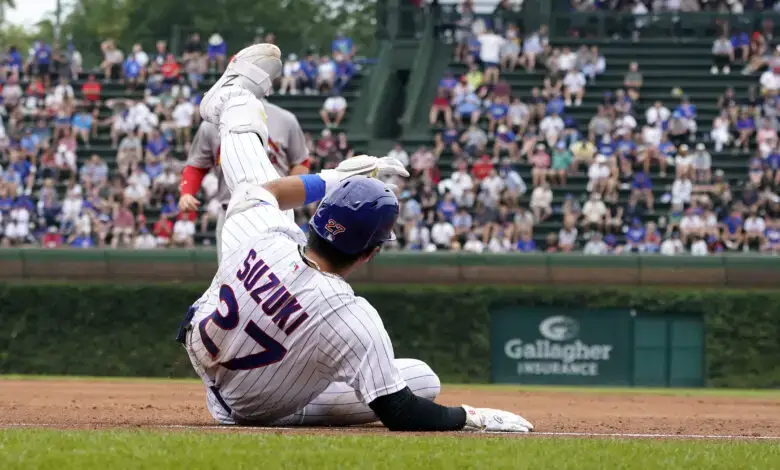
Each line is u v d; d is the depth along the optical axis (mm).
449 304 69875
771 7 100688
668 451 15078
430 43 101625
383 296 70125
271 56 20516
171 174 87438
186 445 14414
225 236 17703
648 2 102438
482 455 14000
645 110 94438
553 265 70438
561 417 28219
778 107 91312
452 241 81500
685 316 69938
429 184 86188
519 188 84938
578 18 102062
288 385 17797
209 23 191500
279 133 27578
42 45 99875
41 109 95625
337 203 17000
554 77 94938
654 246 81188
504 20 102312
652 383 69938
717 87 96688
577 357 69938
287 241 17438
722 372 69438
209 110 20156
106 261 71625
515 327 70062
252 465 12953
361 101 99500
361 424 19656
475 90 95125
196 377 70562
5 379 57688
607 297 69875
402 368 19141
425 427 17922
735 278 70250
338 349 17312
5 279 71750
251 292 17234
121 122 92562
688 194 84938
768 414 31906
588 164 88812
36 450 13930
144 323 71062
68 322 71312
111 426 19953
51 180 86875
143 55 99750
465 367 69750
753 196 84438
